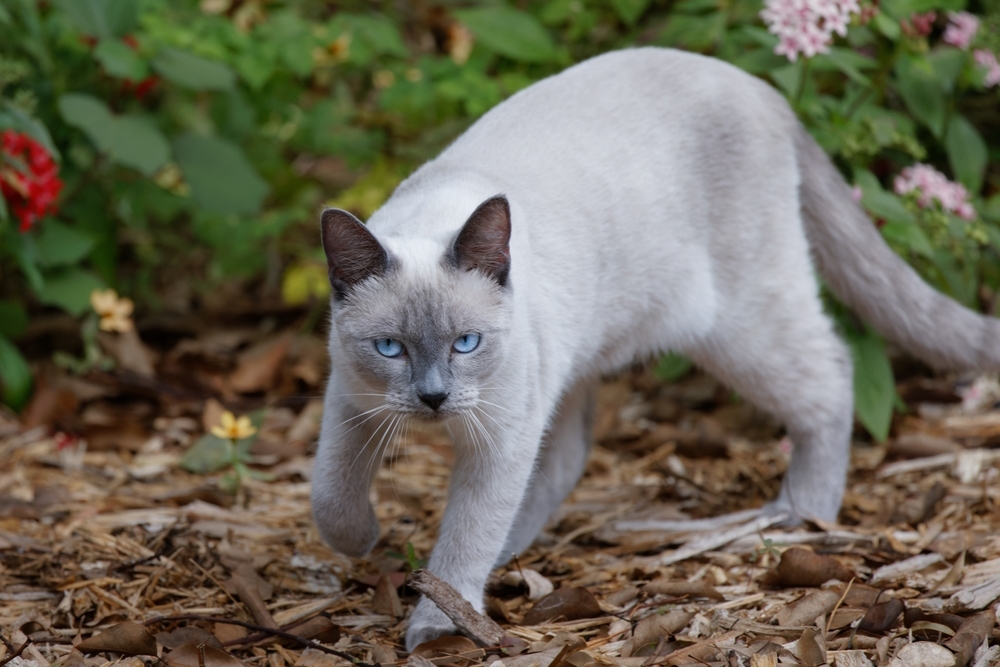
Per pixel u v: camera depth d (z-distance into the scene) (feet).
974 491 12.02
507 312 9.25
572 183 10.25
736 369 11.68
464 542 9.44
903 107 15.25
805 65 12.80
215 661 8.47
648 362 13.43
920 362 15.87
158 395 15.62
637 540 11.31
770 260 11.43
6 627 9.31
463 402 9.11
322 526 9.80
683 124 10.94
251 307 18.38
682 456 13.97
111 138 14.82
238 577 9.86
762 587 9.98
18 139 14.03
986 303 15.72
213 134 18.17
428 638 8.99
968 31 13.79
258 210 16.14
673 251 10.93
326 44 16.80
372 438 9.80
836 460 11.80
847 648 8.68
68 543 10.88
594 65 11.08
